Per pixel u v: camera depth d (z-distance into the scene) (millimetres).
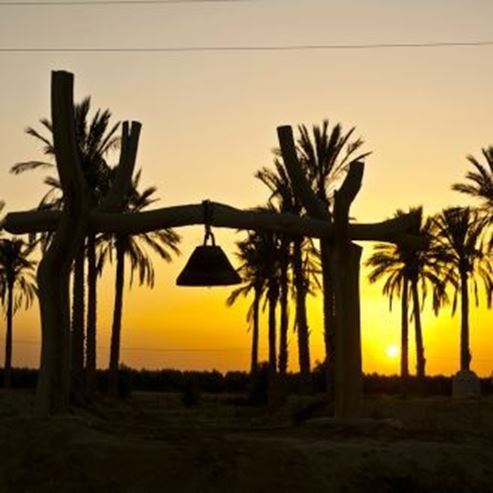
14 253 63375
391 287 61656
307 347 51281
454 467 14156
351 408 17250
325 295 29031
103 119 42969
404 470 13766
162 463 13469
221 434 15648
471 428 31641
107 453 13711
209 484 13102
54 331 16484
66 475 13336
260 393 63219
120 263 50500
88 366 47469
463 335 58312
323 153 46250
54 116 16062
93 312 47594
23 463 13664
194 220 16859
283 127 18375
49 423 14703
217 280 16062
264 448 13922
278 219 17312
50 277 16516
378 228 17938
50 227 17141
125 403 48281
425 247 18516
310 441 14844
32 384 69188
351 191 17281
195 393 59938
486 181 54000
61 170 16188
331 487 13141
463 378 50125
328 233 17562
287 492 12992
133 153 18031
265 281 59625
